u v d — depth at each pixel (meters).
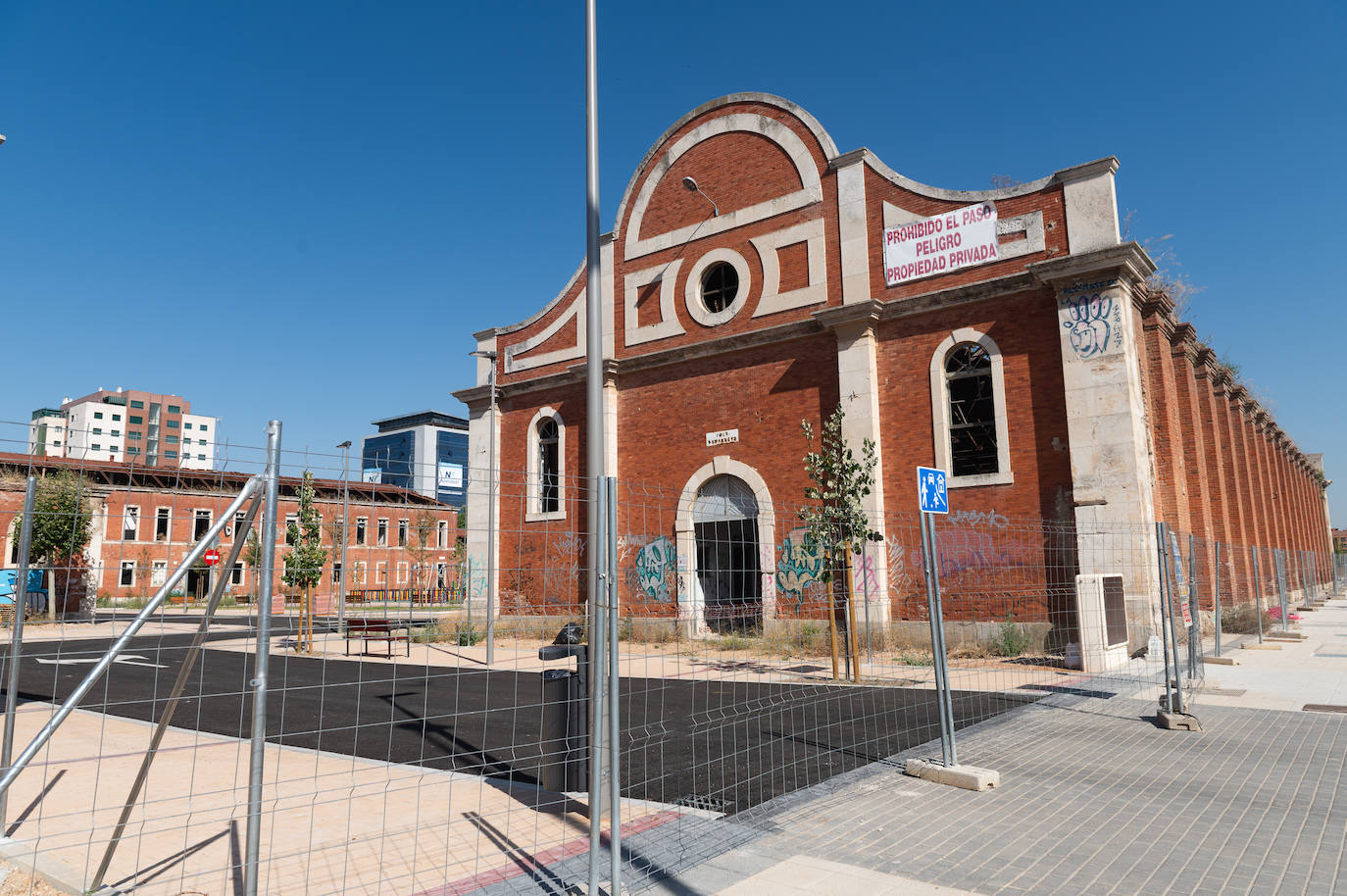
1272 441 35.00
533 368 24.05
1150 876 4.55
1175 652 8.79
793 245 19.59
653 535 20.81
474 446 24.59
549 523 22.12
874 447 17.25
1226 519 21.89
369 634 15.67
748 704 10.41
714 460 20.06
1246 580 23.66
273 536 3.87
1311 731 8.37
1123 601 13.84
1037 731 8.45
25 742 8.73
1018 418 15.99
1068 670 13.30
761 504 19.12
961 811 5.78
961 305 16.86
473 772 7.18
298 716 10.48
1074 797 6.11
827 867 4.69
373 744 8.52
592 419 6.08
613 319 22.50
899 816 5.66
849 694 11.16
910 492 17.08
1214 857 4.86
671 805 5.96
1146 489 15.20
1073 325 15.32
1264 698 10.30
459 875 4.54
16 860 4.80
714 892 4.32
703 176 21.36
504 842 5.13
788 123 20.05
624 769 7.09
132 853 4.99
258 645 3.74
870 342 17.69
